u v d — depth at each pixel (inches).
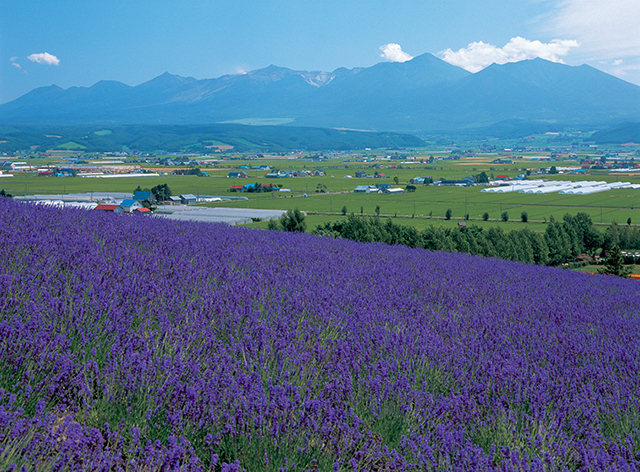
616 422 203.0
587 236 3024.1
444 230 1977.1
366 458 152.5
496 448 172.6
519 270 700.7
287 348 214.5
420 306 341.4
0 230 305.7
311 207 4790.8
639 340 330.0
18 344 162.7
